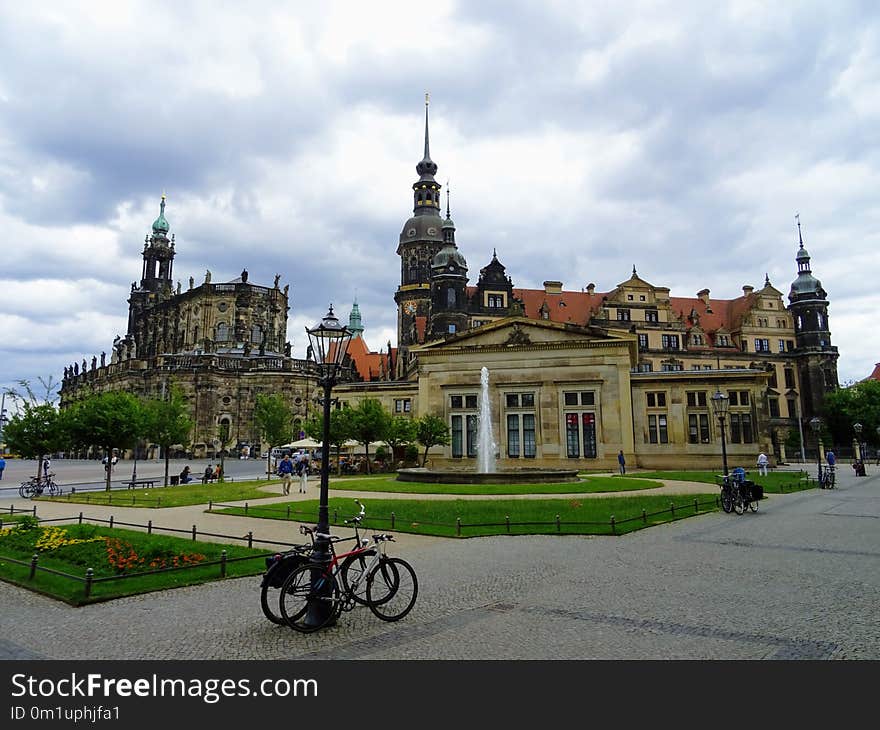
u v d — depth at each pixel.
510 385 60.06
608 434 56.91
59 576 14.27
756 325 112.69
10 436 43.78
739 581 13.40
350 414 55.88
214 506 29.48
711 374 60.06
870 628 9.91
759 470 53.88
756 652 8.90
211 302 120.94
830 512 26.92
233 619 11.03
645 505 26.69
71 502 33.50
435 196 127.88
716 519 24.64
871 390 100.56
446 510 24.95
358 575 11.19
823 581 13.31
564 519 22.56
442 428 56.16
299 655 9.10
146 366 118.88
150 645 9.62
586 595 12.30
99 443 43.75
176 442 54.25
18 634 10.19
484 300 100.38
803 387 111.25
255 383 111.81
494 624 10.39
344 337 12.36
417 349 63.00
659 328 105.75
